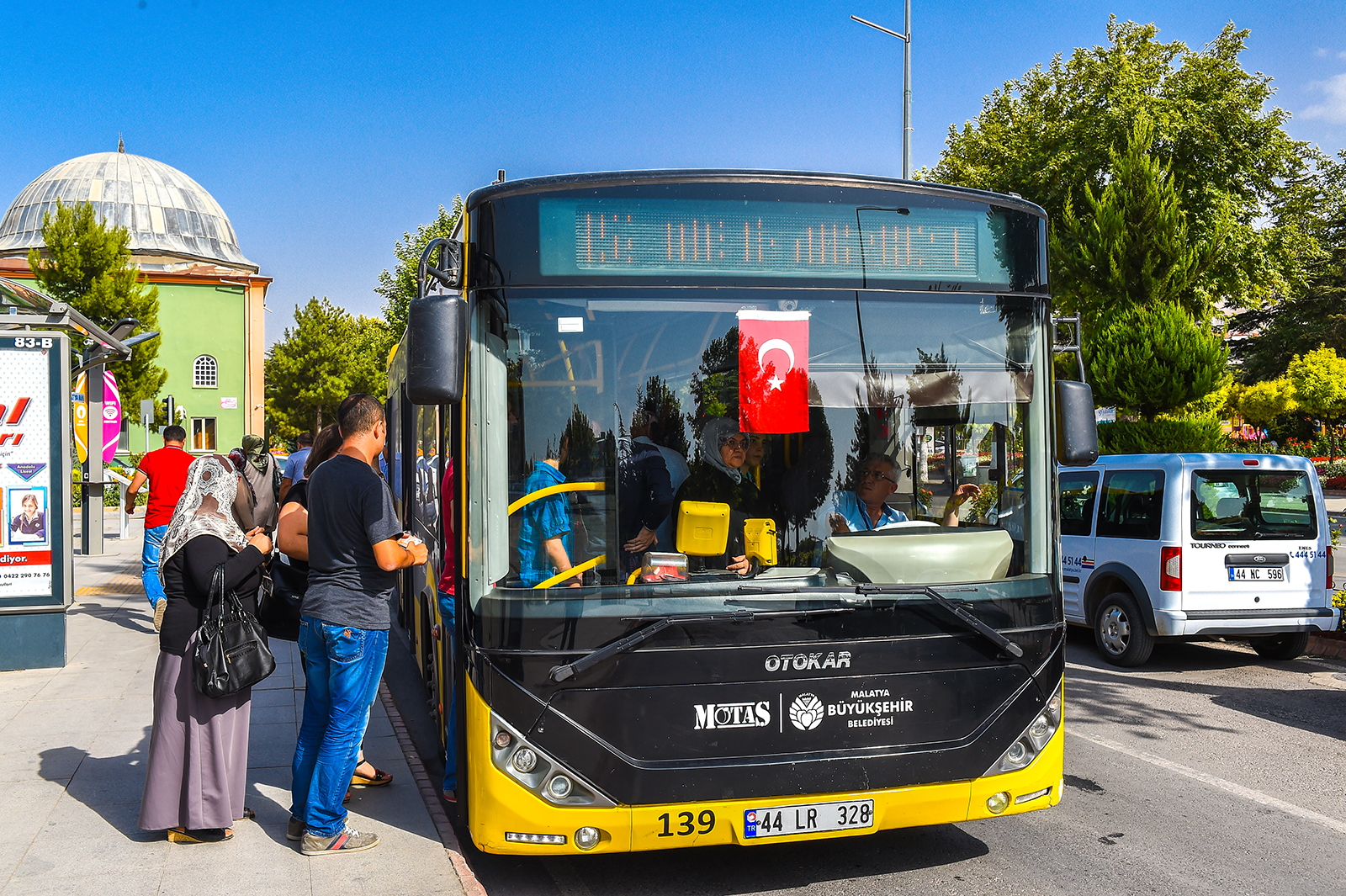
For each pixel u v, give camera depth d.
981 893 4.48
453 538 4.13
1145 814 5.52
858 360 4.28
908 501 4.34
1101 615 9.55
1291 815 5.52
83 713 6.99
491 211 4.06
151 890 4.18
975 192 4.46
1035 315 4.49
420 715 7.80
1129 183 15.95
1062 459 4.56
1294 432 41.81
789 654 3.94
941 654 4.10
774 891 4.50
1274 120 26.14
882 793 4.01
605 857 4.92
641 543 4.05
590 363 4.08
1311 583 9.09
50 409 8.30
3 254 54.44
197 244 59.25
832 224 4.29
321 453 5.28
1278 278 27.47
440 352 3.84
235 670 4.53
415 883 4.26
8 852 4.57
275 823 4.95
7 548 8.21
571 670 3.80
